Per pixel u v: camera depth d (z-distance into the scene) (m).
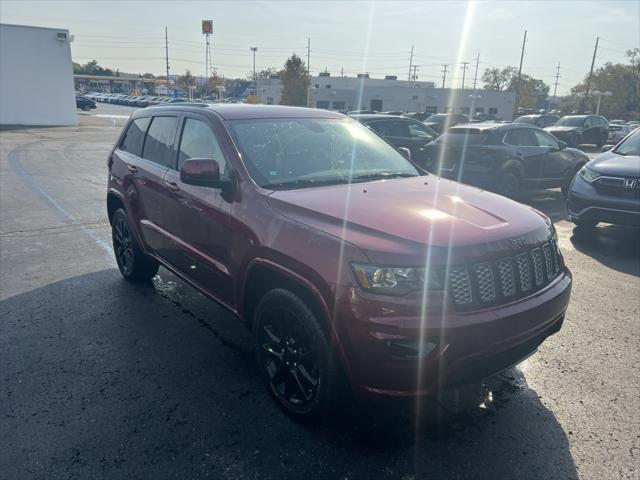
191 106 4.34
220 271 3.58
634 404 3.30
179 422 3.07
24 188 10.57
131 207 4.88
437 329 2.50
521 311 2.75
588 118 26.73
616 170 6.72
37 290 5.11
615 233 7.80
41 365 3.69
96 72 152.62
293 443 2.90
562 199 11.06
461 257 2.62
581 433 3.01
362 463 2.75
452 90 62.62
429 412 3.21
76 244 6.72
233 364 3.75
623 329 4.39
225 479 2.62
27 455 2.77
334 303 2.65
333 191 3.39
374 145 4.43
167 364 3.74
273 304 3.09
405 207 3.10
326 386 2.82
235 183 3.46
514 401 3.33
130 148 5.15
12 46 28.83
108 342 4.06
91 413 3.14
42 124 30.55
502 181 9.62
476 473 2.69
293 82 62.38
